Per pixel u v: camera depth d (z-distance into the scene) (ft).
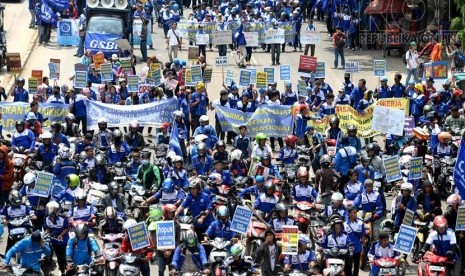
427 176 125.08
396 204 115.24
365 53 244.42
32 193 114.93
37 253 99.04
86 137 133.18
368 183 113.39
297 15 245.24
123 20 227.40
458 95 164.55
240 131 140.05
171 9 257.55
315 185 123.34
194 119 160.04
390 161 121.80
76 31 249.14
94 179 125.18
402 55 236.43
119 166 125.80
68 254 99.55
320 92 166.91
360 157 125.90
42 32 249.55
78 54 232.12
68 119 144.46
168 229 100.68
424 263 102.42
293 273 97.35
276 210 106.83
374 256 101.71
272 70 164.76
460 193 117.70
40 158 131.34
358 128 155.74
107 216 102.47
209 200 108.78
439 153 136.56
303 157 129.49
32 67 223.10
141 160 123.85
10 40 253.24
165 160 129.59
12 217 107.14
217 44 221.66
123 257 98.32
